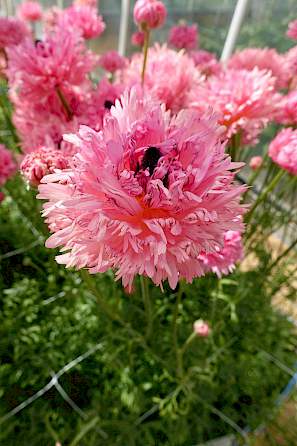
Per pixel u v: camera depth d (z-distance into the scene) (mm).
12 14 1066
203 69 371
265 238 376
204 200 155
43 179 160
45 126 263
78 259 163
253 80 247
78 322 363
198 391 324
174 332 298
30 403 320
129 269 150
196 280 374
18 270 410
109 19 813
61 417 313
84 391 331
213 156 156
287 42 496
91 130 155
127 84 288
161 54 308
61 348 351
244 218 299
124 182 146
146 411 318
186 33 445
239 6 507
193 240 154
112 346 342
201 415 318
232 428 314
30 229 433
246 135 307
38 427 308
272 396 328
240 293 356
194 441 305
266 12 510
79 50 281
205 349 342
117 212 152
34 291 381
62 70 269
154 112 161
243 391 335
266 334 366
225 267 244
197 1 603
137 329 356
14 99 311
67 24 323
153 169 154
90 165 148
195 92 268
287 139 243
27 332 354
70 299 371
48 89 279
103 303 307
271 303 410
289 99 263
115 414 313
